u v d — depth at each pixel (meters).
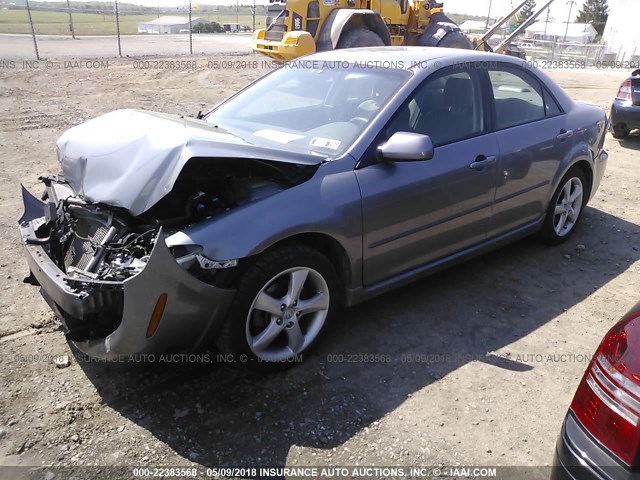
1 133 7.80
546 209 4.54
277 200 2.85
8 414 2.68
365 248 3.19
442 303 3.86
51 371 3.00
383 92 3.50
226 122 3.86
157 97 10.97
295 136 3.46
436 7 13.50
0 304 3.62
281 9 12.27
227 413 2.75
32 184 5.80
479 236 3.93
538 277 4.30
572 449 1.76
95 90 11.44
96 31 33.25
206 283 2.61
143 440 2.56
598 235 5.17
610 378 1.73
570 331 3.57
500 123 3.98
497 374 3.12
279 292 3.00
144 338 2.53
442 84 3.66
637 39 27.69
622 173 7.23
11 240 4.53
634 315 1.82
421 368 3.14
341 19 11.38
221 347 2.85
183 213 2.93
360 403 2.85
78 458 2.45
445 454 2.55
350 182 3.08
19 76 12.62
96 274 2.66
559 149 4.38
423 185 3.37
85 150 2.98
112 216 2.88
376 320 3.62
